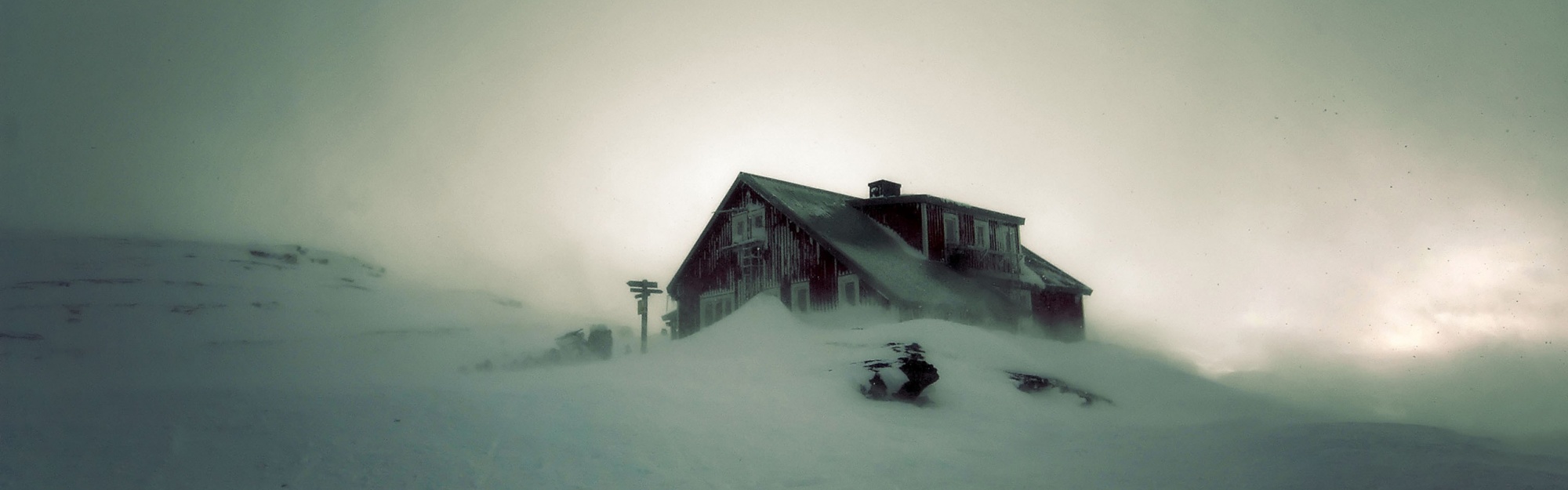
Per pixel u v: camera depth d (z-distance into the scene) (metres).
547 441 11.95
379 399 13.36
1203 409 21.11
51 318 23.17
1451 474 10.98
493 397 14.00
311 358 21.52
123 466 9.83
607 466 11.16
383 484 9.91
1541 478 10.84
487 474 10.50
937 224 33.66
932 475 11.66
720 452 12.27
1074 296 39.66
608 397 14.60
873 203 34.50
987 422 16.28
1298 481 10.88
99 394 12.92
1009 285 34.09
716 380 17.23
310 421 11.91
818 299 28.88
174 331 23.36
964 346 21.28
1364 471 11.24
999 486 11.03
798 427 14.03
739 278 32.75
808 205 32.72
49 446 10.16
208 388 13.84
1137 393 22.41
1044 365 22.17
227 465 10.12
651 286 27.53
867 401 16.73
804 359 19.75
